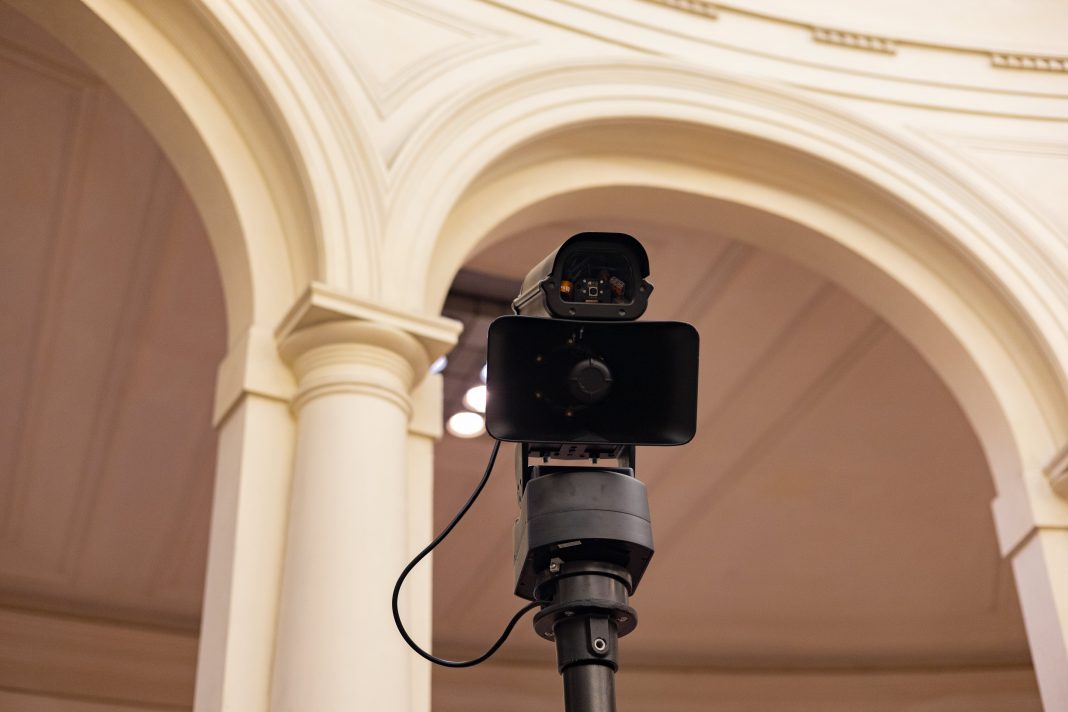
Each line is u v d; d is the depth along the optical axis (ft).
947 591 28.96
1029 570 15.93
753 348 23.00
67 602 26.30
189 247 20.20
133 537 25.39
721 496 26.63
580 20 17.26
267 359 13.17
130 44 13.98
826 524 27.43
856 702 30.12
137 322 21.47
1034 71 19.52
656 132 16.80
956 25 19.56
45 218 19.65
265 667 11.56
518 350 6.72
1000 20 19.84
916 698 30.07
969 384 17.22
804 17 18.81
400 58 15.70
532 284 7.05
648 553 6.58
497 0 16.90
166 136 14.51
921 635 29.86
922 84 18.93
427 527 13.07
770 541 27.86
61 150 18.63
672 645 29.86
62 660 26.02
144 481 24.30
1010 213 17.74
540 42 16.78
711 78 17.25
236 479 12.46
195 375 22.53
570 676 6.34
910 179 17.57
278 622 11.64
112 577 26.12
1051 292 17.19
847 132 17.67
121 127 18.28
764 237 17.53
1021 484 16.25
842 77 18.53
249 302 13.57
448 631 29.43
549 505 6.58
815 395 24.08
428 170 14.61
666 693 29.81
